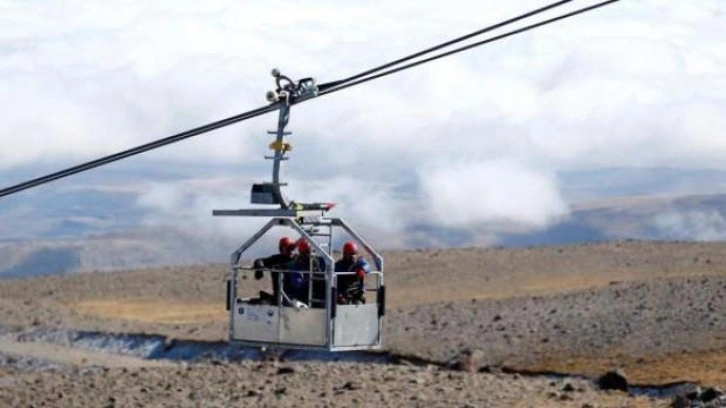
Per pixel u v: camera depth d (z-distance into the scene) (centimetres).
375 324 2525
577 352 4662
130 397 3712
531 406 3588
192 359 5456
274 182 2470
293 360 5019
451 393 3719
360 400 3600
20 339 6106
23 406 3684
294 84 2436
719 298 5275
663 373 4147
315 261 2506
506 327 5169
